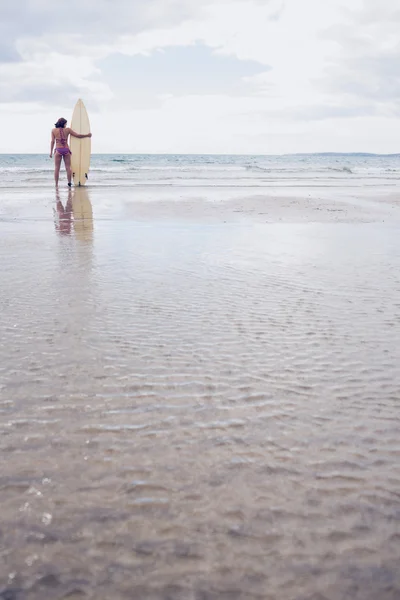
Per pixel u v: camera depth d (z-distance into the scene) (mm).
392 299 3613
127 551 1224
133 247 5488
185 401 2020
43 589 1107
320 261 4945
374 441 1754
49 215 8117
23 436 1736
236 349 2598
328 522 1339
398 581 1149
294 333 2859
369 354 2568
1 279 3982
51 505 1383
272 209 9594
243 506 1397
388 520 1350
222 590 1118
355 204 10859
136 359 2439
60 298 3475
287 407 1988
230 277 4203
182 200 10914
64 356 2457
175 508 1384
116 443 1705
